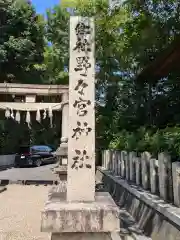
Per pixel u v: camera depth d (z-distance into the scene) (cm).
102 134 1447
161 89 1369
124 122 1384
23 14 2047
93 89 441
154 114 1320
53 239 366
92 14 838
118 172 1020
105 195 456
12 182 1445
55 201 411
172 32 983
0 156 2223
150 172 635
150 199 537
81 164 419
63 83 1881
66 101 1307
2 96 1441
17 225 669
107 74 1458
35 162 2309
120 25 893
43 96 1448
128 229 573
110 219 368
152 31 945
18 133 2466
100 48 1017
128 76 1499
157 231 491
